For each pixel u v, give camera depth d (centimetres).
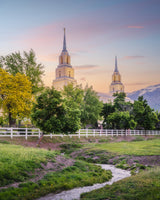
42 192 974
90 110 4706
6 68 3550
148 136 5159
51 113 2503
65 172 1348
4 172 1098
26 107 2959
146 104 5731
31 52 3616
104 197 834
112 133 4231
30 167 1273
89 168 1584
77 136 3453
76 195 965
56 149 2662
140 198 786
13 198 852
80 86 4672
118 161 1922
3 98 2873
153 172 1195
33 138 2750
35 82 3559
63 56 17325
